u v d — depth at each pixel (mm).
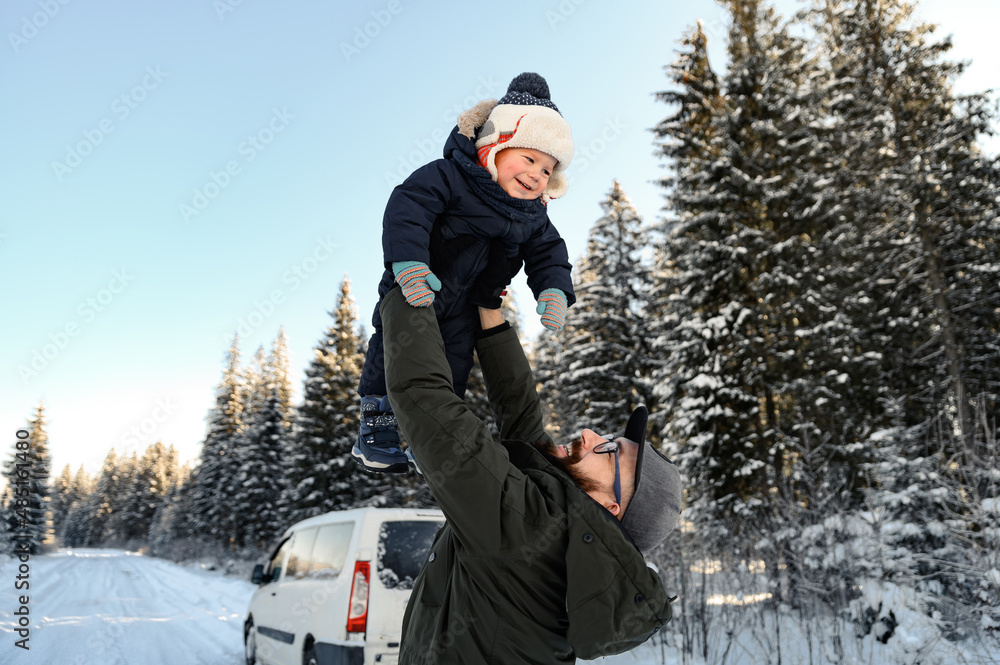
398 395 1223
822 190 14430
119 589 18453
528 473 1358
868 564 6695
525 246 1674
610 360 22547
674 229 15547
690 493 13383
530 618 1217
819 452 10258
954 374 14023
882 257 15539
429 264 1449
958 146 15820
